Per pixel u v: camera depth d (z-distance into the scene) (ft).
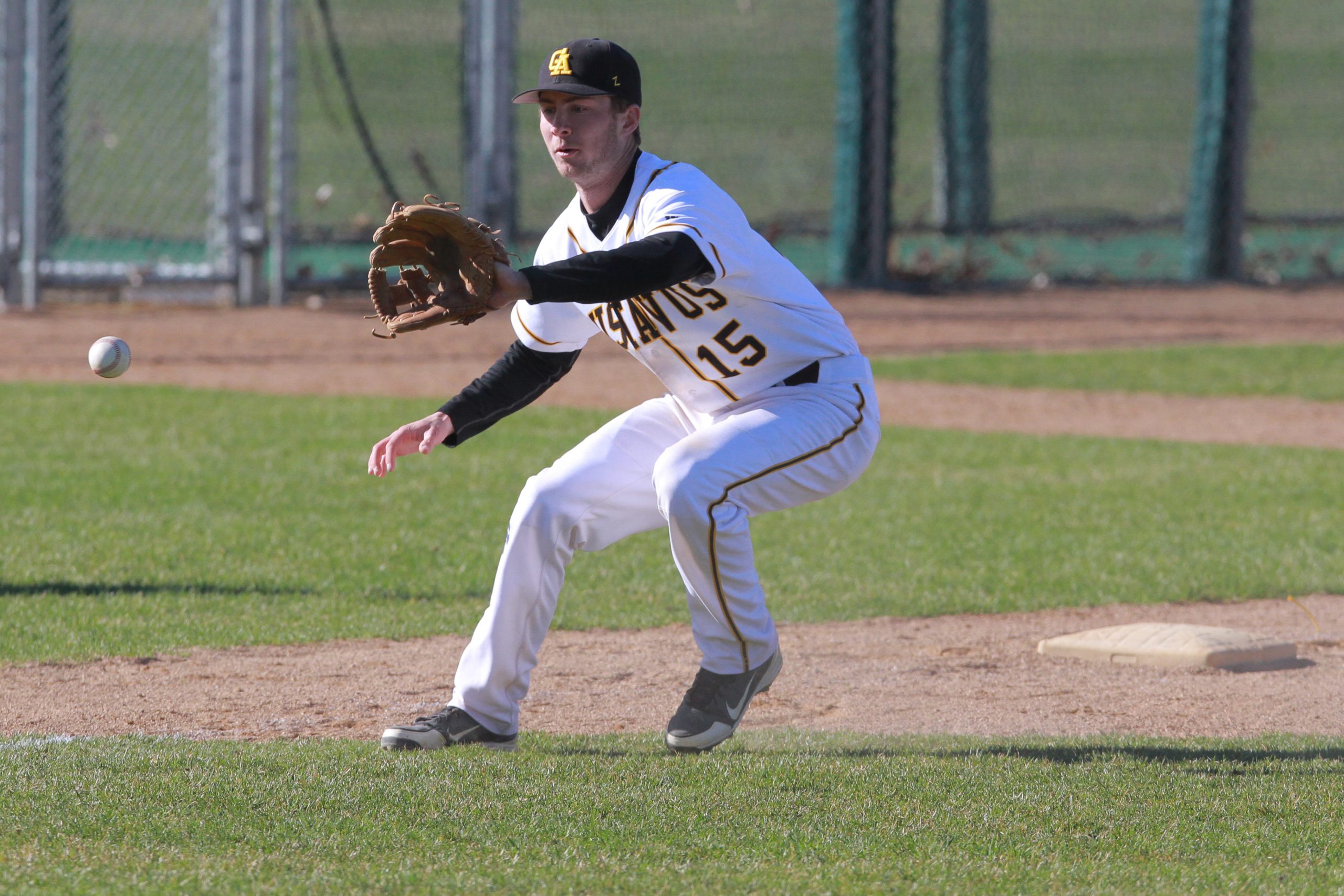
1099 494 112.57
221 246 226.17
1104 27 474.08
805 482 50.49
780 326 49.96
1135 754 51.85
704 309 49.01
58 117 222.28
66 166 228.22
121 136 265.95
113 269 217.15
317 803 43.39
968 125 290.56
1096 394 165.68
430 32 317.83
